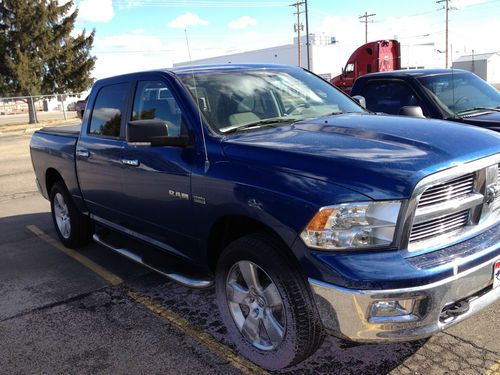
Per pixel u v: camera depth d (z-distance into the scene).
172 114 3.91
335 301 2.64
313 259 2.68
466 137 3.05
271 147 3.11
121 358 3.49
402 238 2.61
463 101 6.66
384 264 2.57
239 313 3.36
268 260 2.93
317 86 4.59
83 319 4.11
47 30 33.56
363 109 4.50
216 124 3.62
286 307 2.89
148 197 4.03
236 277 3.34
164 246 4.14
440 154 2.79
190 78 3.98
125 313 4.18
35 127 30.34
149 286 4.74
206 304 4.28
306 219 2.70
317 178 2.76
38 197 9.34
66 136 5.56
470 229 2.91
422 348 3.38
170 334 3.79
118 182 4.43
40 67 34.03
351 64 22.30
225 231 3.46
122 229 4.73
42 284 4.93
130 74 4.54
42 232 6.86
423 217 2.68
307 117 3.97
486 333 3.52
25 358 3.55
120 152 4.33
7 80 33.88
